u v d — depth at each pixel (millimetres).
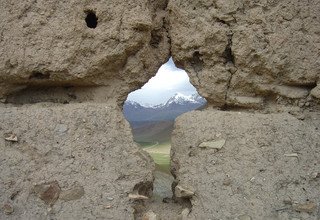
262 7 1032
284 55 1030
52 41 987
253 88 1077
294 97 1059
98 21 1021
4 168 860
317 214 849
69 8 997
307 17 1030
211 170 917
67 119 931
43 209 834
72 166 881
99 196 862
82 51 1004
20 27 981
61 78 1017
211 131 966
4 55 977
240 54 1040
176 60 1134
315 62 1031
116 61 1040
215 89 1081
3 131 901
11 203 828
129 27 1021
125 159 914
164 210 945
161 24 1119
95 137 924
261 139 943
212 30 1049
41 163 877
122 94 1079
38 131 907
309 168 907
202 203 878
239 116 992
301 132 961
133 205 873
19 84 1034
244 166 912
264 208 854
